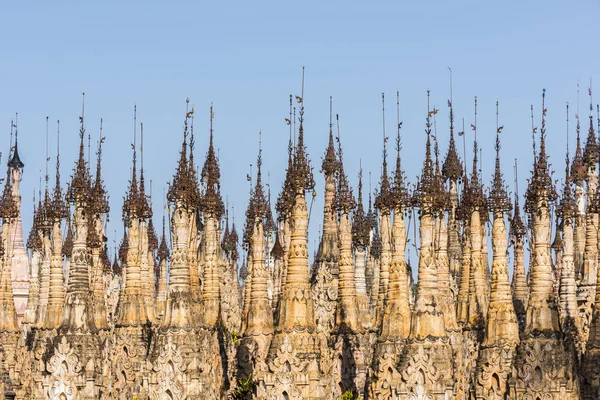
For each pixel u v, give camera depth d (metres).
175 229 158.12
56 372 156.88
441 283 172.00
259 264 180.38
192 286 172.62
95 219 194.62
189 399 152.38
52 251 190.25
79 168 166.88
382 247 184.38
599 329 152.88
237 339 188.88
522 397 149.75
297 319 157.62
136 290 195.50
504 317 161.38
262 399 149.62
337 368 178.25
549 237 155.00
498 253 164.50
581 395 150.88
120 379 181.25
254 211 182.12
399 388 145.75
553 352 149.50
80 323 161.25
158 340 154.38
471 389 158.75
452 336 170.00
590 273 192.25
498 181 166.75
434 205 151.50
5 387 165.00
